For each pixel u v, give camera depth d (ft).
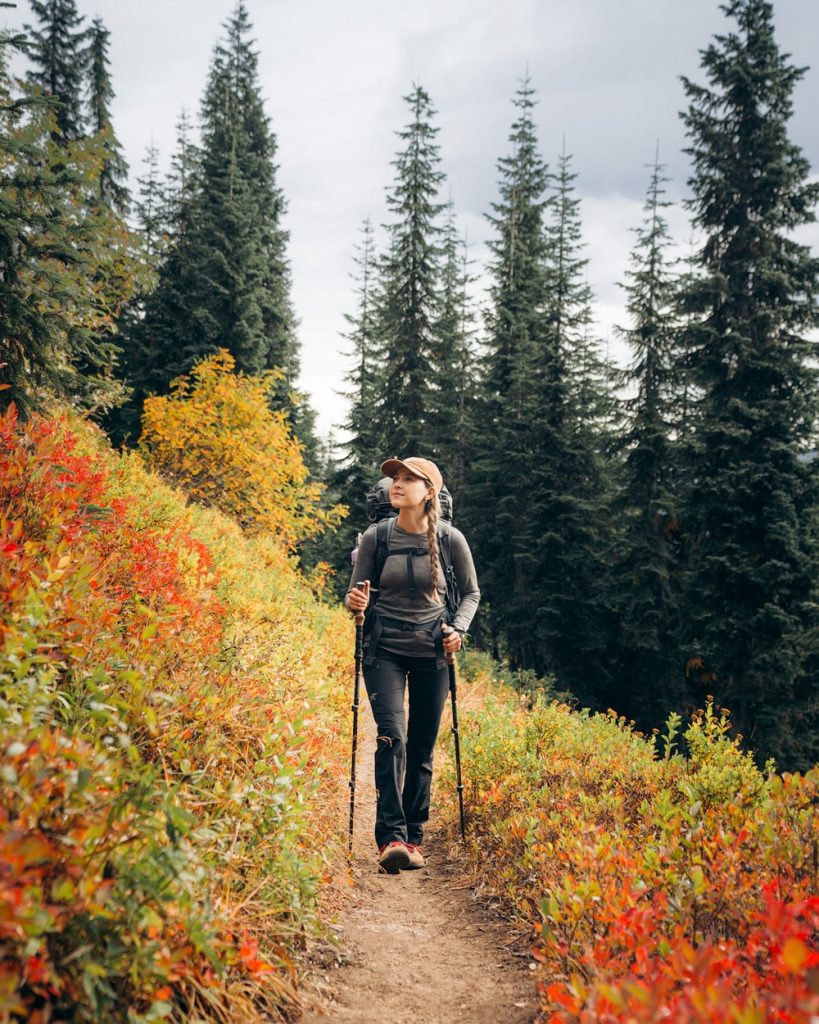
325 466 130.41
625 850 10.44
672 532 74.84
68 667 8.73
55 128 29.84
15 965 5.21
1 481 11.47
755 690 57.26
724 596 59.62
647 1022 4.97
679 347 69.21
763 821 10.48
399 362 98.94
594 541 83.71
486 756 17.83
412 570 14.07
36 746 6.17
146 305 85.71
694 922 8.34
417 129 98.27
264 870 9.30
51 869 5.74
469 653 65.41
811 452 60.23
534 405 87.35
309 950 9.68
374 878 13.67
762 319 63.67
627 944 7.42
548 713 19.94
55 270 24.52
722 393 65.77
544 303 91.86
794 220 67.72
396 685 13.98
